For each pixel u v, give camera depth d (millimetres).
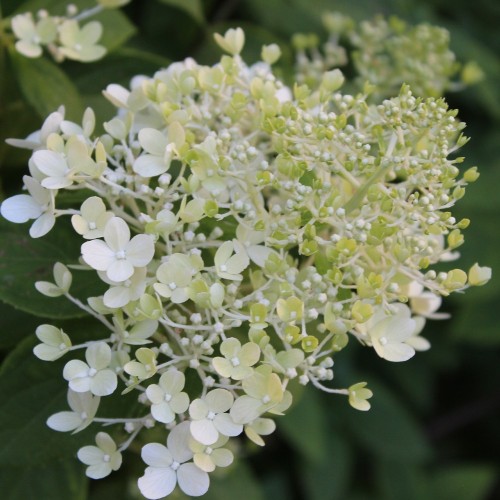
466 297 965
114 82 751
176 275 568
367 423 1061
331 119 593
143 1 875
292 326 568
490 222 967
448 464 1268
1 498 669
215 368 557
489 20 1154
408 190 609
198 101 652
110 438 581
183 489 566
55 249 640
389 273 589
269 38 847
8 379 623
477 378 1261
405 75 800
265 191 644
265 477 1079
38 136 638
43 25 714
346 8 988
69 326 632
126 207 630
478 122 1083
